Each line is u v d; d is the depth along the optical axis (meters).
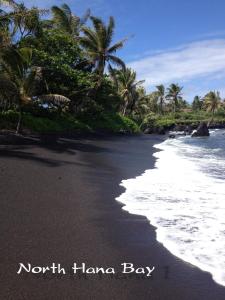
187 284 6.30
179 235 8.42
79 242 7.96
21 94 27.95
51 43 40.81
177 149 32.94
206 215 9.93
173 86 114.56
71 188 12.90
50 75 37.34
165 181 14.97
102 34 46.88
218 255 7.36
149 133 68.06
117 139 39.66
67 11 52.06
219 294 6.00
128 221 9.41
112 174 16.36
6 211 9.78
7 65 27.64
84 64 46.62
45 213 9.84
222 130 92.94
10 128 29.19
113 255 7.38
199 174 17.02
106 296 5.89
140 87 77.38
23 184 12.89
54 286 6.12
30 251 7.38
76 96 42.47
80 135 37.31
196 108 135.75
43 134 31.62
